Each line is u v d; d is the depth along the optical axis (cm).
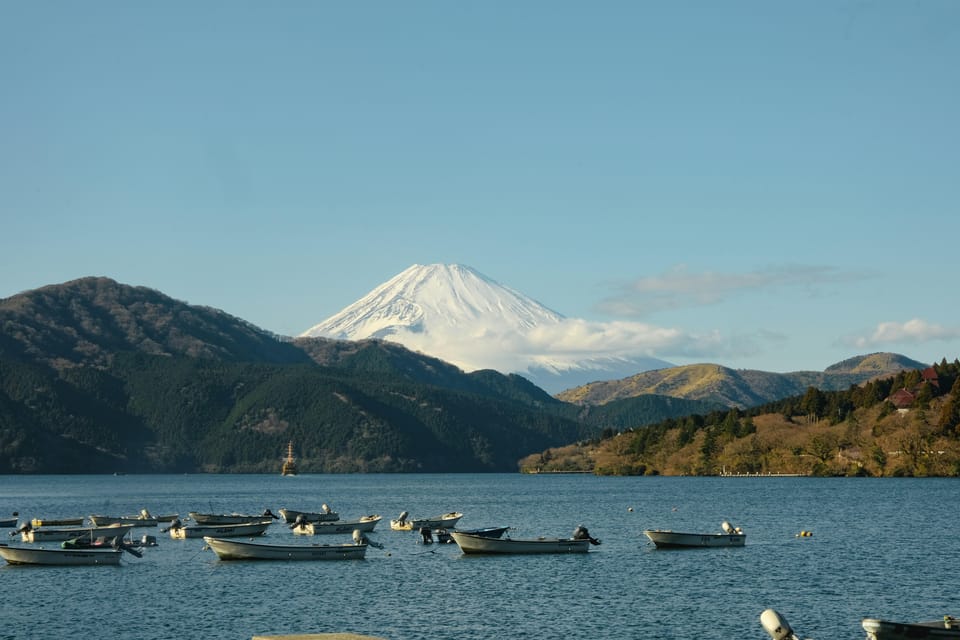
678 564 9950
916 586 8556
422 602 7888
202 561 10250
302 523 13300
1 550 9794
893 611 7475
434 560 10312
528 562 10144
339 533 13288
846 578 9000
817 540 12256
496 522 16250
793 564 9925
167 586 8681
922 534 13012
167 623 7169
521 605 7744
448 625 7050
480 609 7594
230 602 7931
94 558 9919
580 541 10894
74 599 8081
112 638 6738
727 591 8338
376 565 9944
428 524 14250
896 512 17262
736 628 6931
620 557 10500
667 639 6619
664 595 8150
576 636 6706
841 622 7088
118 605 7831
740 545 11456
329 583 8819
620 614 7394
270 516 15025
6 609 7681
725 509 18800
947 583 8706
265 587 8625
